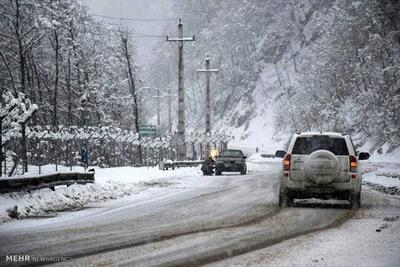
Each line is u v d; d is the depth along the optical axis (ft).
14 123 166.30
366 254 54.34
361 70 406.00
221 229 70.95
